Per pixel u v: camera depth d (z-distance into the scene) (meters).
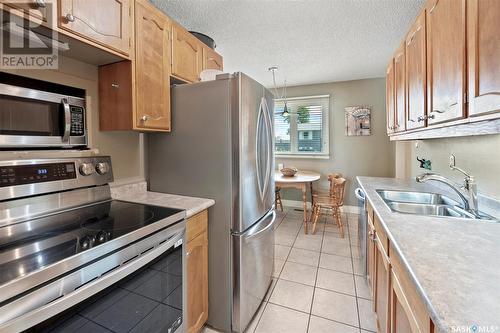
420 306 0.70
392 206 1.61
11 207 1.06
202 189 1.61
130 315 0.96
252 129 1.61
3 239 0.90
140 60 1.39
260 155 1.75
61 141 1.26
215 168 1.56
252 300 1.67
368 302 1.86
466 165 1.65
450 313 0.53
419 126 1.52
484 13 0.87
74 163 1.30
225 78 1.50
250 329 1.61
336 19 2.08
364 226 2.12
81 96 1.41
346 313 1.74
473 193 1.35
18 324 0.61
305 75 3.73
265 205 1.85
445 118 1.17
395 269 0.99
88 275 0.79
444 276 0.67
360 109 4.04
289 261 2.52
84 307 0.78
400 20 2.10
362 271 2.29
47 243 0.86
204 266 1.53
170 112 1.65
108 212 1.25
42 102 1.18
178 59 1.71
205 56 2.04
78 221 1.10
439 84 1.24
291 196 4.61
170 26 1.63
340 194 3.24
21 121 1.10
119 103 1.41
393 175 3.93
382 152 3.97
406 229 1.03
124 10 1.29
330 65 3.26
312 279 2.18
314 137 4.36
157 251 1.06
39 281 0.66
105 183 1.46
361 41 2.51
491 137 1.39
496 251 0.81
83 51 1.23
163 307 1.14
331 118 4.24
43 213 1.16
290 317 1.71
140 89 1.40
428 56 1.37
